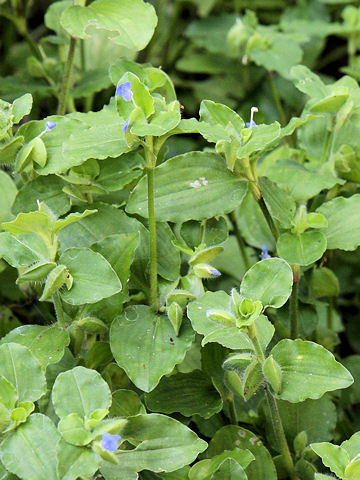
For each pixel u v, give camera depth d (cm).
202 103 54
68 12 55
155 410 54
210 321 50
